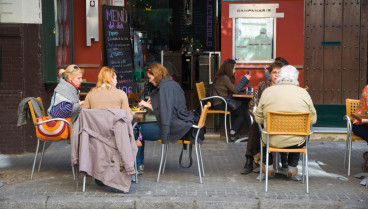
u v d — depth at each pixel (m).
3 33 8.32
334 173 7.32
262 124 7.05
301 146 6.44
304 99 6.37
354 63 10.06
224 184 6.66
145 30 13.02
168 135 6.69
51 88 9.11
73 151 6.14
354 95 10.11
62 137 6.71
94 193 6.18
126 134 6.07
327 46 10.07
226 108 9.67
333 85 10.13
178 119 6.79
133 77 11.20
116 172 6.14
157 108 6.84
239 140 9.77
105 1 10.91
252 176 7.11
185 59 13.61
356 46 10.03
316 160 8.17
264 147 6.87
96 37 10.32
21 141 8.49
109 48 10.41
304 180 6.88
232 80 9.79
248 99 9.89
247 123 10.03
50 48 8.69
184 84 13.66
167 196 6.06
